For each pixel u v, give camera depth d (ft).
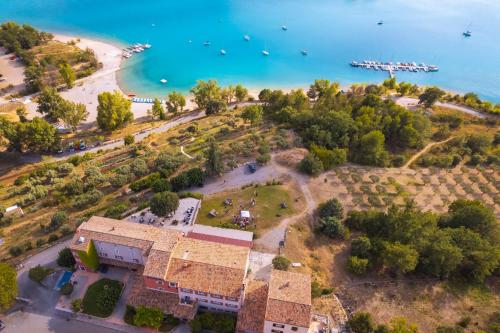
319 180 433.07
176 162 433.89
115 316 271.69
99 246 289.74
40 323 267.39
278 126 555.28
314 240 348.18
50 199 391.24
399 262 296.10
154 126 605.31
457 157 487.20
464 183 451.94
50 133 503.61
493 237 339.98
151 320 255.09
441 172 474.90
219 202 379.55
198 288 257.14
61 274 299.99
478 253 307.37
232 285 258.57
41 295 285.64
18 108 590.55
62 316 272.31
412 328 256.52
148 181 402.11
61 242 329.52
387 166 480.64
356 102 602.03
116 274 300.20
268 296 248.52
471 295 305.94
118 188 414.00
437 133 563.89
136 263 297.33
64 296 282.77
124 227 299.58
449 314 288.10
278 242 336.29
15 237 340.59
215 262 269.64
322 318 273.95
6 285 259.19
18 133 490.08
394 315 284.00
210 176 422.00
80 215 365.20
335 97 618.03
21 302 280.51
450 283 314.96
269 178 426.10
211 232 323.78
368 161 477.36
